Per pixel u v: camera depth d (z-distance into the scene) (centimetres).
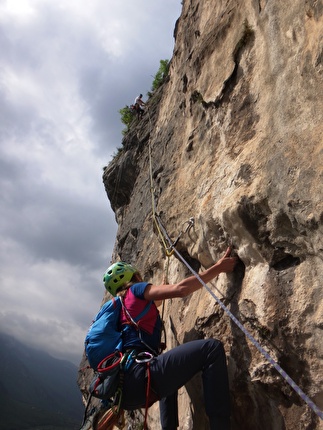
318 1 325
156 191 687
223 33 512
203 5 673
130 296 383
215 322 389
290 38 363
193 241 471
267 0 409
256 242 351
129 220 943
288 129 341
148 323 373
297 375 306
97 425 343
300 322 304
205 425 381
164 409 393
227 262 379
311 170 300
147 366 339
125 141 1148
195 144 547
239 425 351
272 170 339
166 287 372
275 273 336
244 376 347
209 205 420
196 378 396
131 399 339
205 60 548
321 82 314
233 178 390
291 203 307
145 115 1077
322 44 314
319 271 301
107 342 365
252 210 347
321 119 310
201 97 532
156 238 704
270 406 327
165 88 943
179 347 349
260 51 414
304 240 307
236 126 432
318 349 291
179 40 832
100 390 347
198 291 459
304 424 299
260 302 336
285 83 360
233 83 455
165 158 699
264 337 329
